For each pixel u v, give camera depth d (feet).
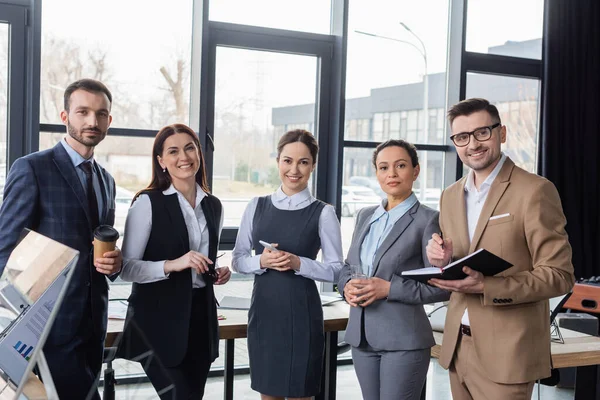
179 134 8.05
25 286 4.57
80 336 7.31
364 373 8.47
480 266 6.64
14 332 4.52
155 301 7.77
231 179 14.58
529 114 17.17
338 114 15.12
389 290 7.99
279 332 8.57
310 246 8.80
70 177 7.45
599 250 16.65
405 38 15.94
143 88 13.51
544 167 16.39
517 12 16.88
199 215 8.29
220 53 14.33
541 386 14.78
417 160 8.56
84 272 7.38
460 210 7.50
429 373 15.80
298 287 8.63
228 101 14.46
